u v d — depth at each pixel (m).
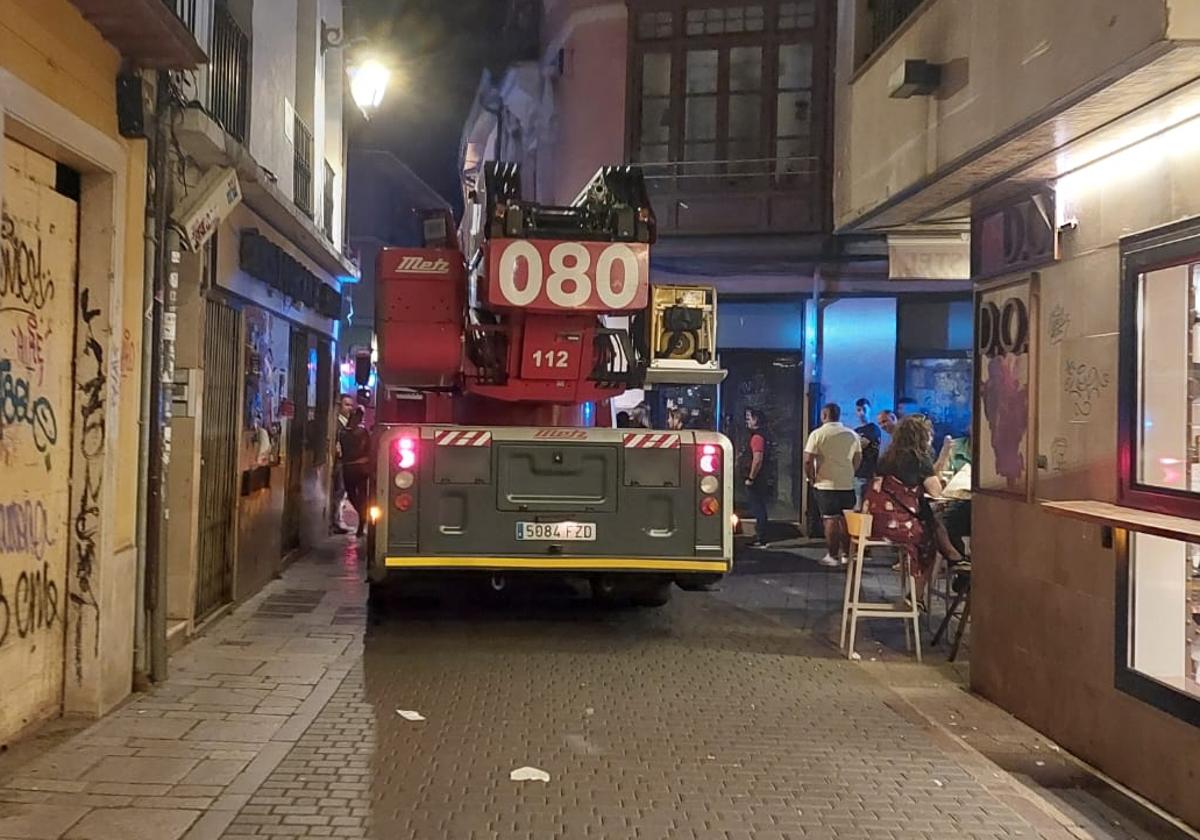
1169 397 5.52
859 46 8.42
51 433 5.83
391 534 8.44
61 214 5.89
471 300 9.53
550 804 5.11
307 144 12.92
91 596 6.07
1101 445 6.07
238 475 9.59
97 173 6.09
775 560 13.79
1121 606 5.72
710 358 9.18
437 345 8.88
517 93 21.80
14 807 4.80
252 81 9.80
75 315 6.09
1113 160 6.04
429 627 9.12
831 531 13.31
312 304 12.90
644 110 16.41
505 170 8.91
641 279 8.53
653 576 8.97
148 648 6.88
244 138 9.52
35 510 5.67
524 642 8.69
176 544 8.20
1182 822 5.16
